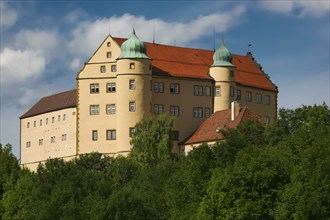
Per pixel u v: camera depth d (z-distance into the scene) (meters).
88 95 172.38
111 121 170.62
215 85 178.00
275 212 105.94
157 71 173.00
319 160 107.31
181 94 174.25
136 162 154.62
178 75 174.25
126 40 171.12
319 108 138.75
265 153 112.88
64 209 114.00
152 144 160.00
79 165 150.88
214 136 164.62
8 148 156.50
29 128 193.88
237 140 126.62
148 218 113.88
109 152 170.25
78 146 172.75
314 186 104.38
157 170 136.50
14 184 145.50
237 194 108.12
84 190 120.75
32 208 126.31
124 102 168.75
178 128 173.00
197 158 121.06
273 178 109.06
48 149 185.25
